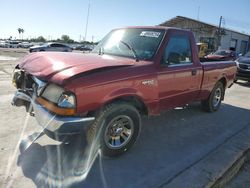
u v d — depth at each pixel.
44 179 3.21
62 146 3.97
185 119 5.74
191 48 4.99
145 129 5.01
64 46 30.16
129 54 4.36
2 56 24.78
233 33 36.94
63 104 3.14
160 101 4.31
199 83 5.34
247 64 11.13
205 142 4.59
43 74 3.35
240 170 4.00
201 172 3.57
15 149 3.84
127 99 3.77
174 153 4.10
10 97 6.48
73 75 3.17
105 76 3.39
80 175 3.33
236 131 5.22
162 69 4.21
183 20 36.16
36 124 4.75
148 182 3.29
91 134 3.45
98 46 5.04
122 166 3.61
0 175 3.22
